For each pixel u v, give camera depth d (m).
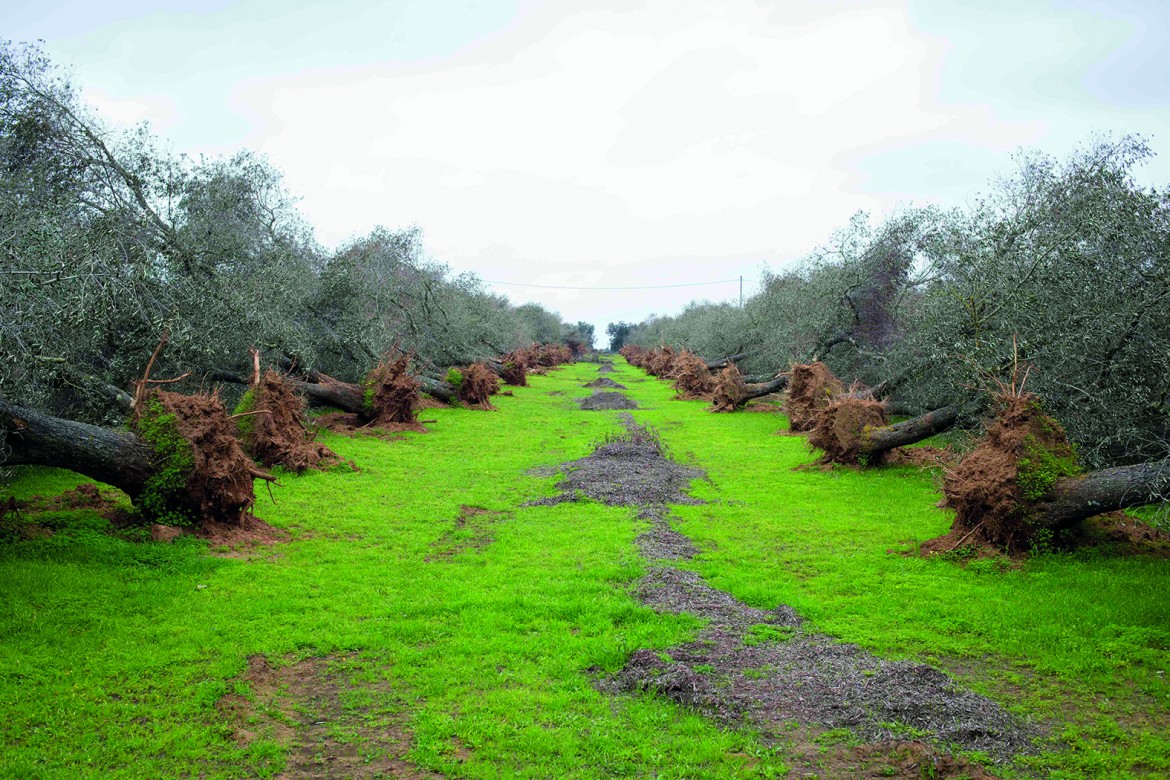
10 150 14.19
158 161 16.59
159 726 4.98
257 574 8.22
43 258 9.83
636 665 5.98
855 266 24.20
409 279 30.02
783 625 7.01
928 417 14.66
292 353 18.61
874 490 13.35
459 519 11.18
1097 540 9.20
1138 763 4.70
